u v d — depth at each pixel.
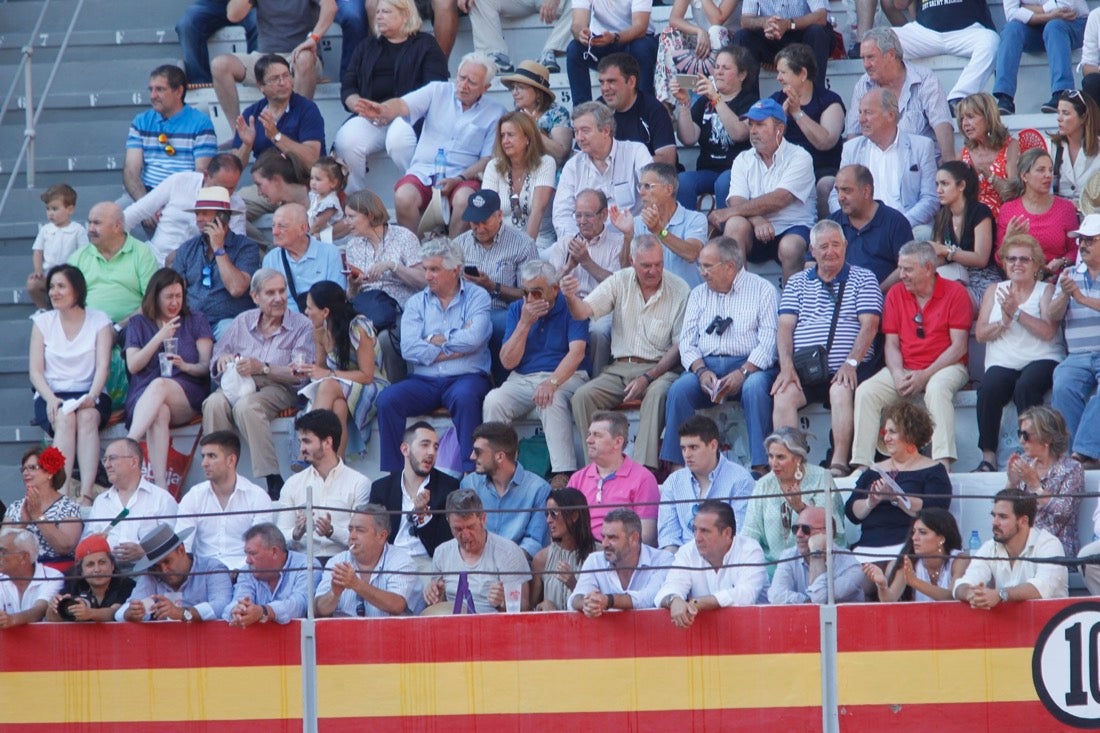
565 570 25.73
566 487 29.34
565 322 32.12
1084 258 30.42
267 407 32.22
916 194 35.16
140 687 26.16
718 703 24.69
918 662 24.31
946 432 29.95
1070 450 29.25
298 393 32.25
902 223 32.91
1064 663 24.19
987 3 40.78
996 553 25.33
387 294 34.16
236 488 29.89
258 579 26.66
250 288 33.31
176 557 26.88
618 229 34.47
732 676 24.67
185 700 26.00
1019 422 27.72
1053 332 30.09
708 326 31.34
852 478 28.16
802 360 30.50
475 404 31.67
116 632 26.28
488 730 25.22
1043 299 30.03
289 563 27.25
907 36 39.41
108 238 35.19
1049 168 32.44
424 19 42.53
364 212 34.81
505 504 29.34
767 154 34.69
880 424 29.64
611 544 25.66
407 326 32.50
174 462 32.72
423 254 32.34
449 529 29.39
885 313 30.89
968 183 32.69
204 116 39.09
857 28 41.75
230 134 41.22
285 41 42.12
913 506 26.83
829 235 31.11
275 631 25.78
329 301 32.31
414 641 25.44
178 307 33.22
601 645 25.02
